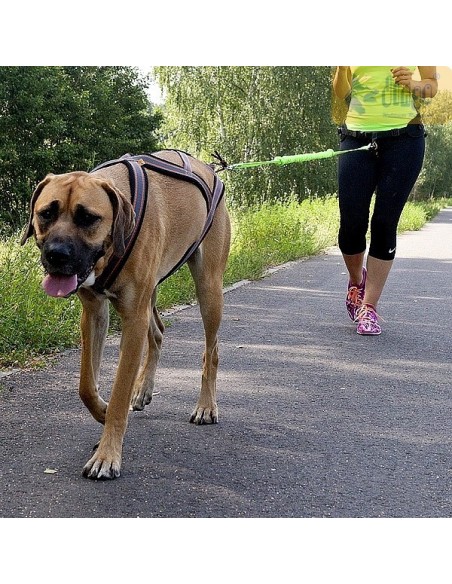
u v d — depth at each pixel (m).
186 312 8.23
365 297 7.25
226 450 3.99
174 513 3.19
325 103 31.73
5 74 24.66
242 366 5.86
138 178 3.91
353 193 6.89
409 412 4.77
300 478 3.63
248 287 10.59
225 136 31.28
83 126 27.77
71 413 4.48
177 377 5.48
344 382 5.46
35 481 3.46
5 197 25.22
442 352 6.54
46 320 6.19
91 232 3.47
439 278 12.23
